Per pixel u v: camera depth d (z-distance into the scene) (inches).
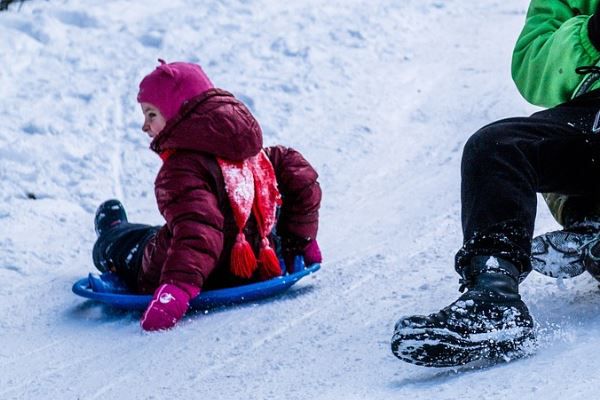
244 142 281.0
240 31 603.2
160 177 281.0
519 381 183.9
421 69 545.3
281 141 454.3
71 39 587.2
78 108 487.8
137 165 435.8
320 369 219.1
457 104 483.8
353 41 580.7
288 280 285.3
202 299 279.4
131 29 602.5
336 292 280.7
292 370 222.4
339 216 365.1
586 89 229.8
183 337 260.7
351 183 401.4
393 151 435.2
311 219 303.6
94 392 231.3
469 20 645.9
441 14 655.8
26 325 292.7
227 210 283.7
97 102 494.0
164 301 269.6
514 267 197.5
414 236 325.1
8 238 364.8
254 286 281.3
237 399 208.5
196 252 274.7
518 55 245.8
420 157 423.8
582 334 203.3
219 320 271.0
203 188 278.2
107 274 303.6
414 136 450.0
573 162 209.3
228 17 629.9
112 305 291.1
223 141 278.4
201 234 275.0
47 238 370.3
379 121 471.2
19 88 515.5
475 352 190.2
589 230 215.9
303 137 456.4
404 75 535.8
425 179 392.5
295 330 252.8
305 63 542.0
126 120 476.4
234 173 283.0
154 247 287.7
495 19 645.9
